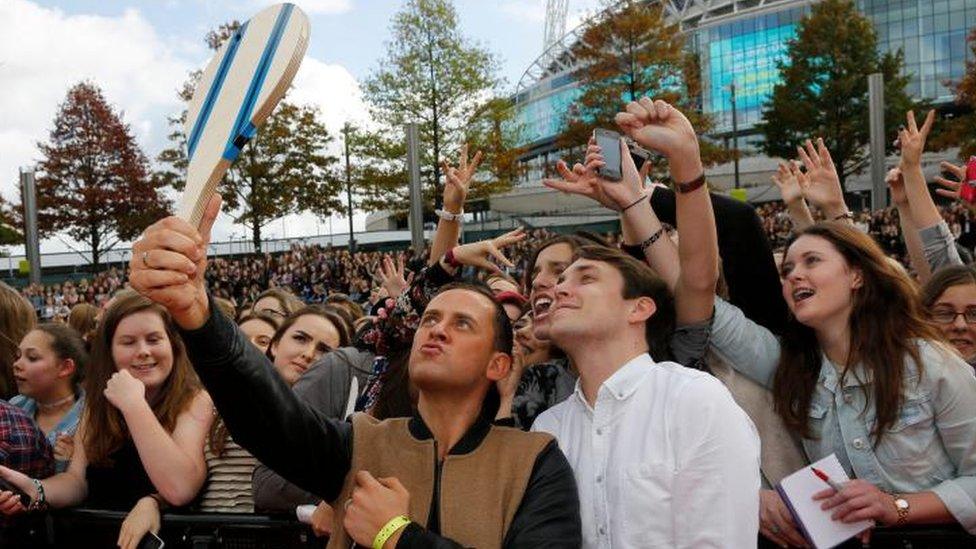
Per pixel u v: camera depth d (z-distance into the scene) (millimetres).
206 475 3275
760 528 2777
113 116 42031
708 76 72438
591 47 33250
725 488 2125
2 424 3242
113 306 3365
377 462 2205
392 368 3080
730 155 35500
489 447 2174
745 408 2939
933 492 2605
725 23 71938
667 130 2639
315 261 29797
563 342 2438
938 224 4324
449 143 30359
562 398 3246
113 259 49438
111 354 3334
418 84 29953
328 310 3932
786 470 2932
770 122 43438
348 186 36688
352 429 2283
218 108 1821
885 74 42562
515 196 50312
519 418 3223
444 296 2297
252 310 5312
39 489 3182
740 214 3252
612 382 2332
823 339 2873
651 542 2145
